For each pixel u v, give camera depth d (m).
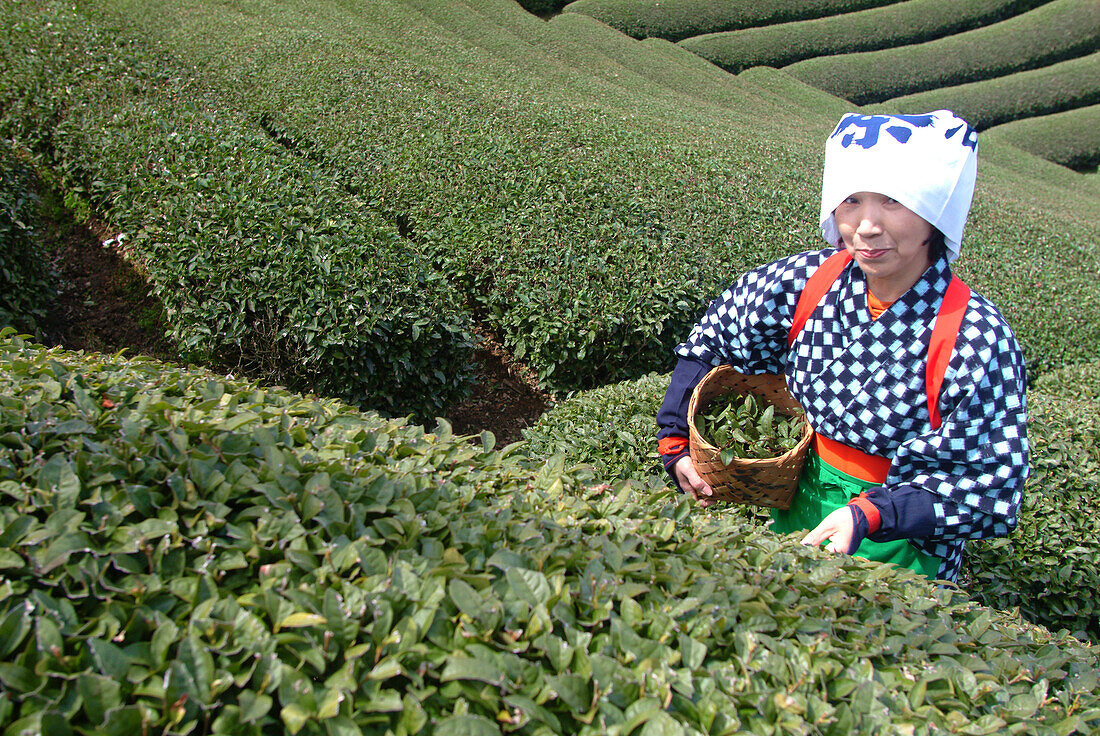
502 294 6.33
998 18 23.83
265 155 6.73
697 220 7.82
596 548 1.46
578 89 17.67
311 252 5.09
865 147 1.74
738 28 24.73
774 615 1.43
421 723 1.06
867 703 1.27
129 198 6.04
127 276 6.52
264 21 13.65
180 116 7.13
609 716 1.11
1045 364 7.58
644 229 7.29
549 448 3.88
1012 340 1.82
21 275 5.55
